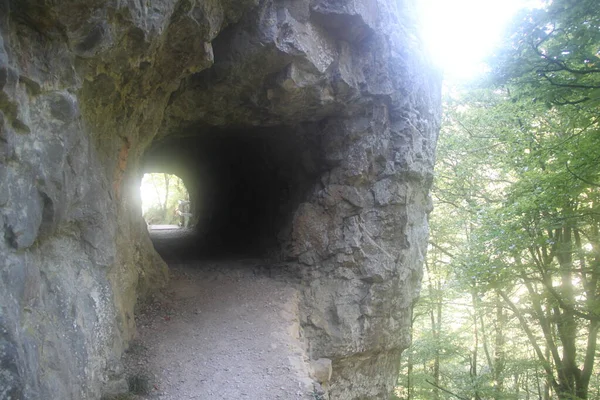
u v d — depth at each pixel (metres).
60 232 4.31
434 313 19.92
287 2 6.55
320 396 5.75
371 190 8.63
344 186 8.63
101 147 5.20
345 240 8.54
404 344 9.59
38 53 3.50
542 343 16.14
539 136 11.67
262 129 9.15
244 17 6.38
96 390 4.62
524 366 13.78
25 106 3.34
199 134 9.50
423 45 8.95
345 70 7.54
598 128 8.05
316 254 8.70
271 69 6.91
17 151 3.26
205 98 7.51
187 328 6.92
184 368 5.92
